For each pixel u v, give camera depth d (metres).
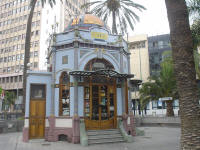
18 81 60.59
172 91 26.53
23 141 15.11
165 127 26.16
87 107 15.44
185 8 8.45
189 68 7.96
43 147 12.97
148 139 15.84
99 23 18.86
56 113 15.55
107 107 16.02
